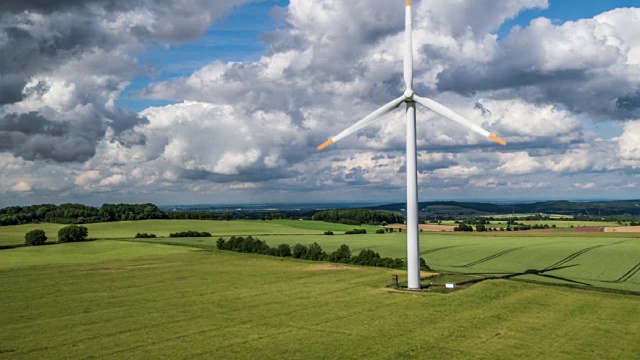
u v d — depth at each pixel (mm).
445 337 33219
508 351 30344
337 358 29031
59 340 33062
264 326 36438
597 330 35250
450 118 50000
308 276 61188
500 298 45594
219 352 30297
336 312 40750
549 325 36375
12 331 35469
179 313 40906
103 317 39625
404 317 38750
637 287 56219
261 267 70438
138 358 29250
